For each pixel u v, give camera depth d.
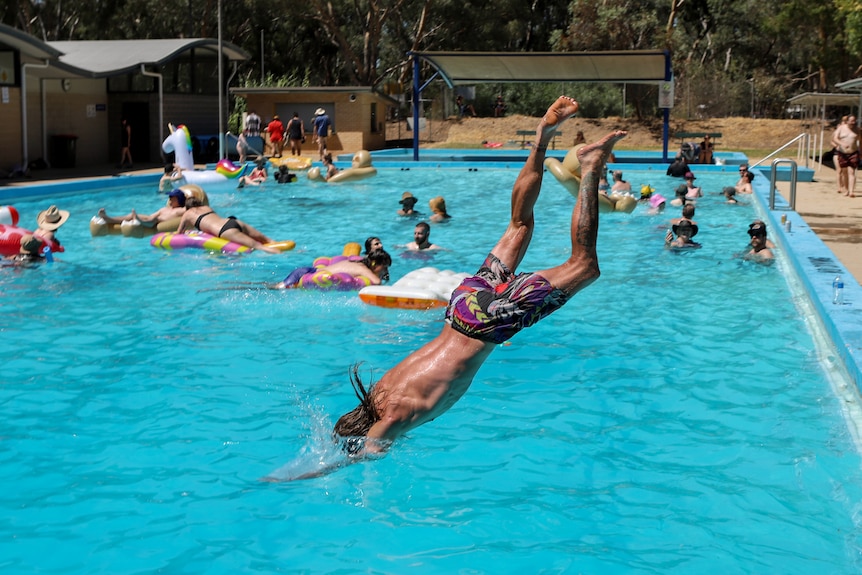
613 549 4.04
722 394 6.18
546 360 6.99
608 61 25.81
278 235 13.66
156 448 5.24
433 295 8.52
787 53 48.09
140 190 21.45
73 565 3.91
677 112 40.81
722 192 18.77
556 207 17.20
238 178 22.09
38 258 11.04
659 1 44.88
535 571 3.83
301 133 30.80
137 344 7.43
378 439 4.55
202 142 28.95
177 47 28.77
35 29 50.44
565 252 12.16
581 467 4.98
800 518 4.34
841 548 4.04
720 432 5.48
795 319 8.14
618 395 6.18
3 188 18.25
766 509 4.45
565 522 4.31
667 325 8.02
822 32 38.16
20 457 5.12
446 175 24.62
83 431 5.51
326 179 22.53
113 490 4.67
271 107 33.69
